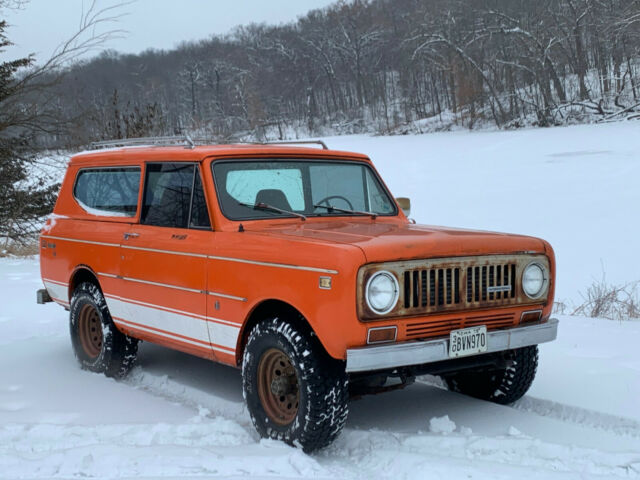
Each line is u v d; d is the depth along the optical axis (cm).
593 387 557
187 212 536
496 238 471
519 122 6975
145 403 549
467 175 3017
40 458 429
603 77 6981
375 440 461
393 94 11169
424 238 444
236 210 517
